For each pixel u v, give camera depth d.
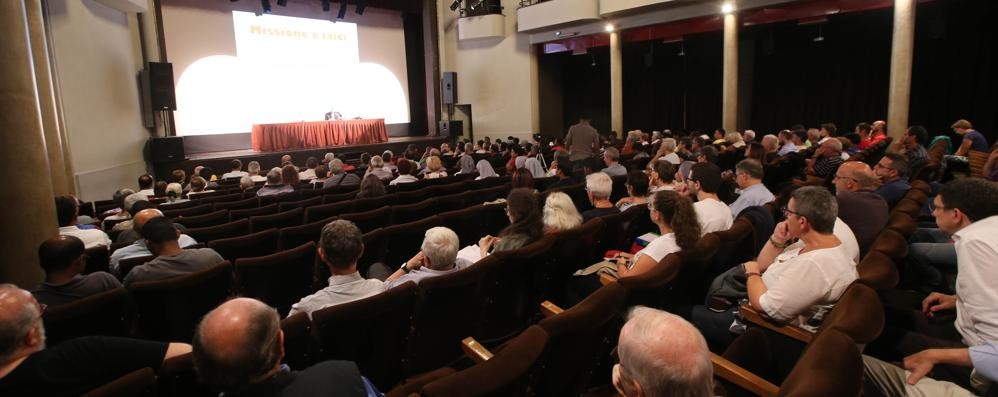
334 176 6.80
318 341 1.84
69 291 2.36
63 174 6.16
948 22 10.72
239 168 9.23
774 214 3.33
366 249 3.36
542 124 15.33
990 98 10.41
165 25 11.44
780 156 6.49
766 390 1.63
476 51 15.58
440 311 2.22
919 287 2.78
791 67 13.35
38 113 3.56
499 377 1.30
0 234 3.40
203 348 1.13
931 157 5.66
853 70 12.41
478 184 5.77
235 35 12.45
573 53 14.38
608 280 2.67
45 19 7.11
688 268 2.29
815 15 9.57
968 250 1.82
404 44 15.72
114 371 1.56
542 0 14.08
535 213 2.80
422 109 16.55
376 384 2.11
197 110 12.02
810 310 2.03
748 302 2.24
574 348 1.66
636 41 12.62
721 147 8.15
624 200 3.83
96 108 8.58
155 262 2.64
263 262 2.84
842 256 2.00
